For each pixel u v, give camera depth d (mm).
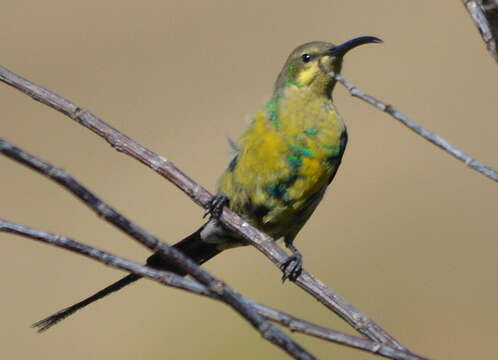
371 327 7270
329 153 10727
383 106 5852
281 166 10594
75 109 8383
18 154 4734
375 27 28438
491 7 5387
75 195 4859
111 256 5328
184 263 4977
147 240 4945
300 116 10695
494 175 5625
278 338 5051
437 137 5773
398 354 5578
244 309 5035
